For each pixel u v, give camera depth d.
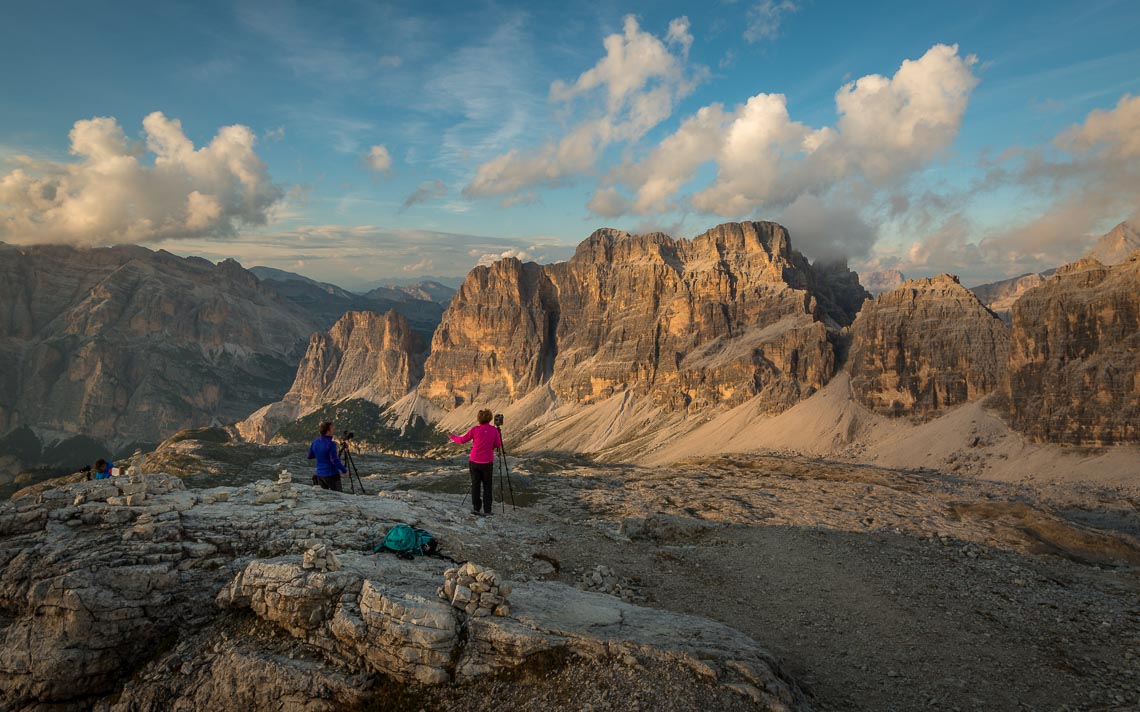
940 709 13.26
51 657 14.65
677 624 14.60
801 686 13.49
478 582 13.84
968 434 177.00
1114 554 33.66
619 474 76.81
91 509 18.14
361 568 15.70
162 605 15.68
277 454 102.88
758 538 27.73
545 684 12.05
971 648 16.73
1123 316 154.00
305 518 19.89
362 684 12.87
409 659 12.67
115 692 15.00
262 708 13.35
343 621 13.59
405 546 17.70
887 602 20.03
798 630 17.28
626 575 20.69
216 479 79.25
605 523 30.95
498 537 21.83
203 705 13.77
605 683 11.86
